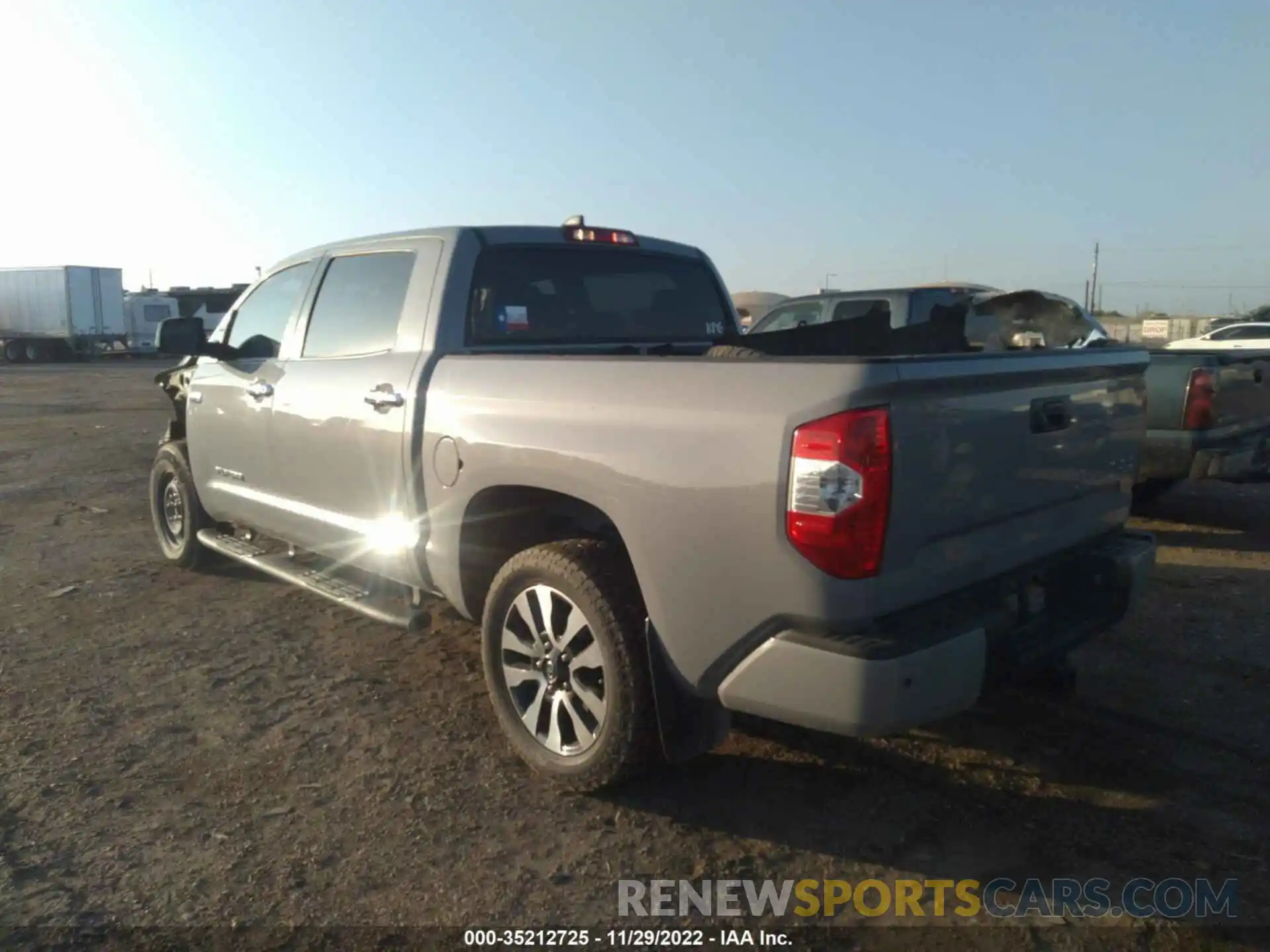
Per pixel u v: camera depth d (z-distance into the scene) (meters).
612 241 5.27
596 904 3.19
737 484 3.09
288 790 3.92
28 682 5.03
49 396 24.12
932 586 3.14
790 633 3.07
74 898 3.24
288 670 5.16
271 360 5.55
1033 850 3.44
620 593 3.58
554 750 3.88
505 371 3.97
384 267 4.92
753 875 3.32
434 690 4.87
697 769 4.00
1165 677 4.87
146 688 4.93
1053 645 3.54
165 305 45.75
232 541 6.23
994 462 3.29
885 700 2.92
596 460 3.51
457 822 3.66
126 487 10.85
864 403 2.88
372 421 4.57
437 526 4.30
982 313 5.82
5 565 7.34
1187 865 3.35
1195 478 7.57
